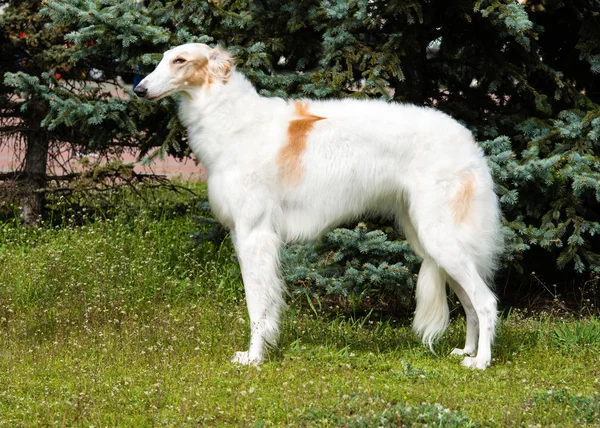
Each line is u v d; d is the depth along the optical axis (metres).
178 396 5.88
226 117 6.72
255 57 8.16
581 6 8.38
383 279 7.86
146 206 11.02
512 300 8.98
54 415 5.46
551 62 9.20
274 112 6.86
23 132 10.65
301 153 6.70
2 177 10.87
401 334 7.68
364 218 7.79
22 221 10.64
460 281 6.62
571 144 8.05
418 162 6.62
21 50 10.45
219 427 5.34
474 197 6.59
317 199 6.76
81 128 9.26
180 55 6.64
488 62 8.25
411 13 8.02
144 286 8.52
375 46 8.44
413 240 7.08
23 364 6.51
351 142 6.68
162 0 8.57
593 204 8.59
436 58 8.73
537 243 8.09
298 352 6.88
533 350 7.15
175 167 16.77
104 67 10.29
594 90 9.09
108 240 9.52
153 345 6.98
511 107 8.69
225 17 8.18
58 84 9.48
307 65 8.86
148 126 9.44
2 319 7.47
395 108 6.83
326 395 5.91
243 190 6.67
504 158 7.66
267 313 6.71
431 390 6.03
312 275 8.02
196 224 10.43
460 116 8.45
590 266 8.03
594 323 7.55
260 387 6.08
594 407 5.50
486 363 6.66
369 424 5.19
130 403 5.74
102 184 10.60
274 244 6.73
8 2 10.53
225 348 7.06
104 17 7.83
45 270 8.55
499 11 7.52
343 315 8.38
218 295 8.54
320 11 8.16
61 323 7.52
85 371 6.38
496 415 5.48
